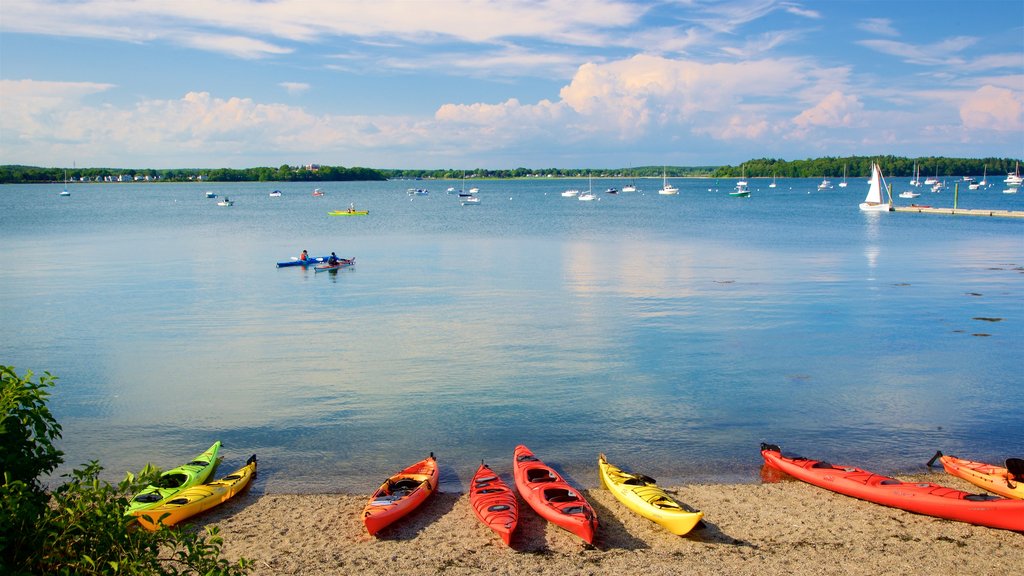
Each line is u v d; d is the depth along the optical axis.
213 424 20.94
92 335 32.25
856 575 12.78
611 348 29.48
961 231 82.75
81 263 57.28
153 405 22.61
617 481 16.34
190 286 46.09
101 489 8.31
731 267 54.16
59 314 36.94
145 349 29.70
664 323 34.16
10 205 158.25
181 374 26.00
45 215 122.12
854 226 93.06
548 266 55.53
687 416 21.45
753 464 17.98
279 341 31.02
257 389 24.19
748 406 22.30
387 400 22.97
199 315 36.75
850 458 18.34
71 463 18.25
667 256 61.78
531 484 16.05
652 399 23.02
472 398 23.16
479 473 16.84
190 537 8.82
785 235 81.56
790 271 51.59
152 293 43.38
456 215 126.31
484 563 13.30
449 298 41.53
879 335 31.47
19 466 8.33
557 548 13.88
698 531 14.50
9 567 7.84
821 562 13.22
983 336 31.17
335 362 27.52
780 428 20.44
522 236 82.44
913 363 27.00
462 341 30.83
